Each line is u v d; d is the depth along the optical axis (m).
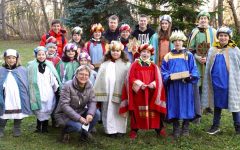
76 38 6.75
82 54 6.06
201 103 6.02
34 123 6.68
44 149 5.31
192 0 8.45
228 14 20.67
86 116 5.45
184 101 5.63
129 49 6.51
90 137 5.59
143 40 6.62
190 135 5.86
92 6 10.83
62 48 7.06
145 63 5.70
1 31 33.69
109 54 5.90
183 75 5.55
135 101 5.66
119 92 5.77
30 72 5.89
